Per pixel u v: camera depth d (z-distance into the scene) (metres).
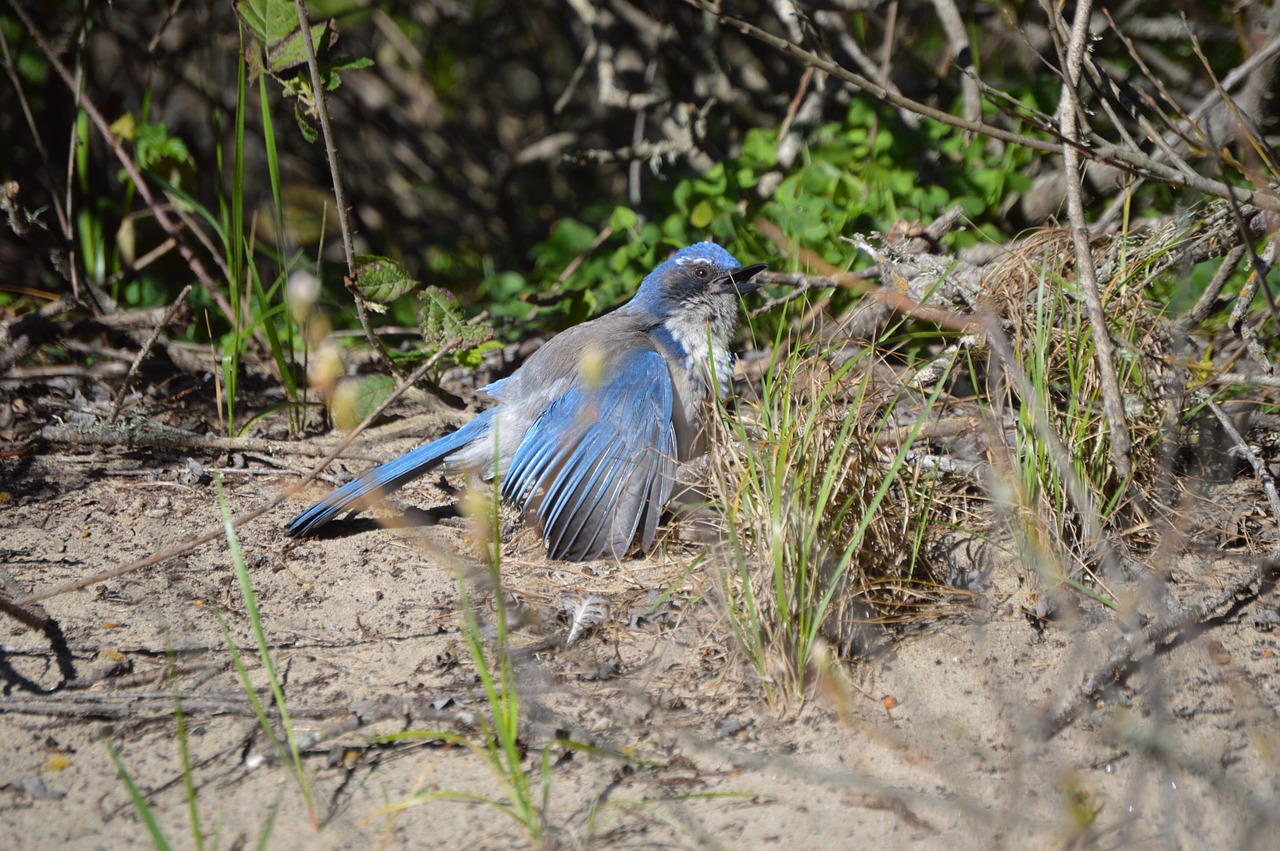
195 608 8.92
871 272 12.25
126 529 10.16
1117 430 8.87
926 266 11.16
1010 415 9.69
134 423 11.62
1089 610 8.36
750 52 19.20
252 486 11.11
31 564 9.51
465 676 7.97
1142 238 10.81
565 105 20.61
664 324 11.72
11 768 7.08
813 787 6.79
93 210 15.73
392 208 21.66
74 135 14.27
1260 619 8.28
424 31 22.39
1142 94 10.25
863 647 8.05
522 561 9.76
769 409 9.27
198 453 11.70
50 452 11.50
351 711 7.54
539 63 22.67
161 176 15.06
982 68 15.82
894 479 9.05
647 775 6.95
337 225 20.83
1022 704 7.44
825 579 8.01
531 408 10.94
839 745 7.19
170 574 9.41
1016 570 8.87
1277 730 7.13
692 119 17.78
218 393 12.15
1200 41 14.09
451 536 10.23
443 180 22.31
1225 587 8.41
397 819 6.60
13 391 12.52
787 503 7.93
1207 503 9.71
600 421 10.25
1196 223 10.30
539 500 10.33
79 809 6.73
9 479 10.95
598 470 10.05
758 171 15.20
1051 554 8.65
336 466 11.54
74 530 10.12
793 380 9.44
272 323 12.36
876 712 7.46
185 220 15.03
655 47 18.78
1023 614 8.39
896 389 10.22
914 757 7.02
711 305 11.80
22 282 16.75
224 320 15.05
